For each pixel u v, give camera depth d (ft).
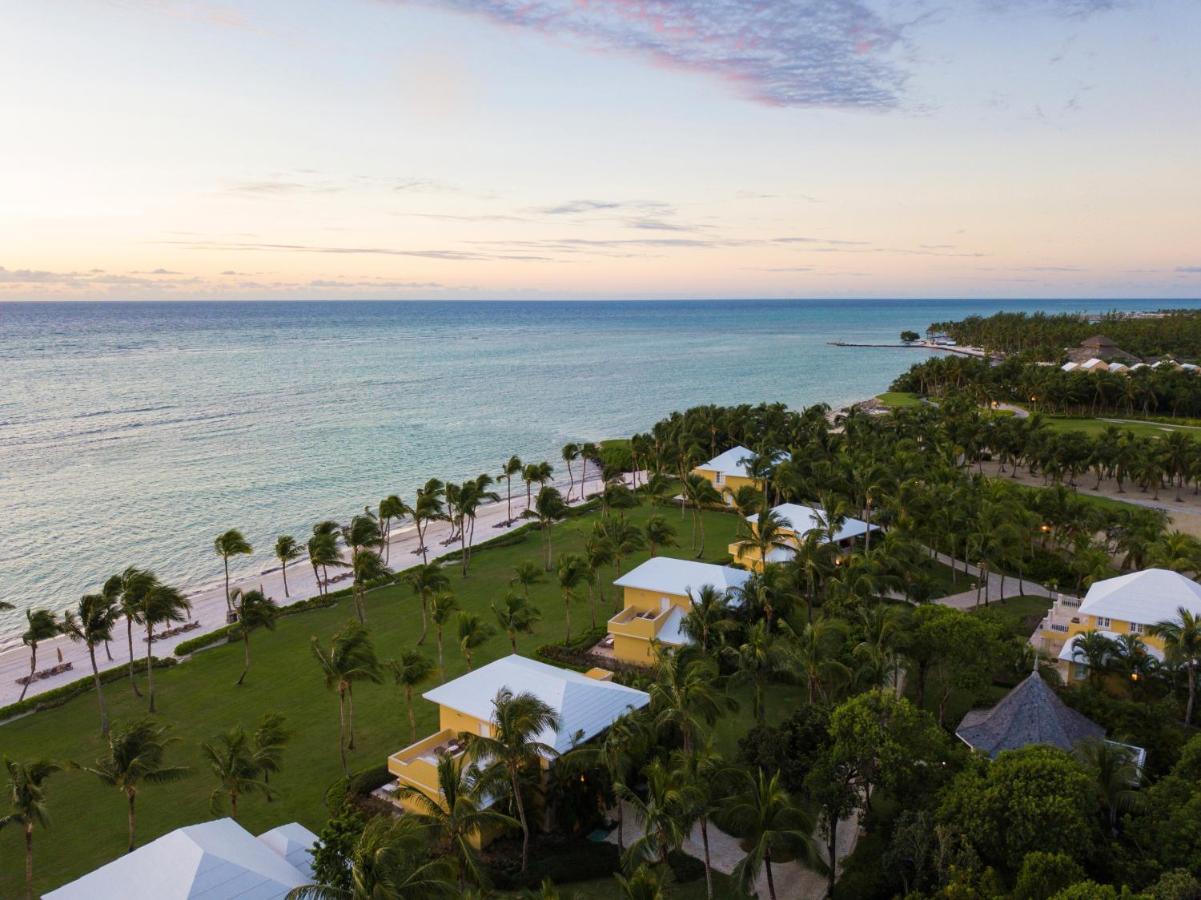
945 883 97.40
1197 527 306.76
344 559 300.81
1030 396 582.76
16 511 347.97
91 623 171.32
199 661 205.05
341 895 89.04
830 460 330.13
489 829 127.03
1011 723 135.64
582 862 121.90
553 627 221.66
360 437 528.22
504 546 304.50
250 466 440.45
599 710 139.23
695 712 130.11
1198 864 93.30
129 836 132.57
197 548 310.86
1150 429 485.15
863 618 161.68
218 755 125.59
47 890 118.83
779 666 147.43
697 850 126.52
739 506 275.18
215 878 96.22
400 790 114.21
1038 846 97.25
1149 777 125.39
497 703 121.29
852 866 116.98
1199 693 158.10
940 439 388.16
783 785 126.93
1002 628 163.12
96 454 454.81
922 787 115.96
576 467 471.62
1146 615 173.06
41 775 117.60
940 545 260.21
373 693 185.16
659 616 192.13
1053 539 281.54
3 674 206.18
